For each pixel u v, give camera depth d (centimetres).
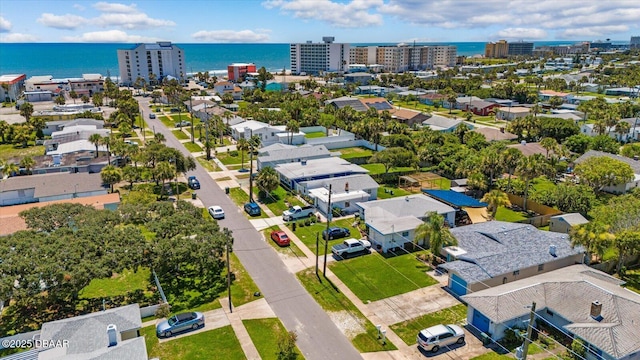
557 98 15650
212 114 12650
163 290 4347
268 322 3834
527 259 4500
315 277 4603
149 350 3438
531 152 8862
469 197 6600
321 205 6475
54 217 4712
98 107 15275
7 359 2978
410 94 18725
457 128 10344
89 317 3434
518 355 3191
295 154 8481
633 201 5788
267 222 6034
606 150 9269
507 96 17750
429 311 4031
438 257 4966
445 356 3438
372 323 3844
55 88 19575
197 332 3684
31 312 3950
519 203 6850
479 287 4172
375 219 5525
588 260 4834
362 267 4838
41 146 10319
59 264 3600
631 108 13350
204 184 7656
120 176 6988
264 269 4762
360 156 9425
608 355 3188
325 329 3750
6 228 5122
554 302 3794
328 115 12619
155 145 7881
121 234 4138
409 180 7706
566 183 7494
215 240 4188
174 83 19525
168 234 4378
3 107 16325
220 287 4400
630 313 3516
